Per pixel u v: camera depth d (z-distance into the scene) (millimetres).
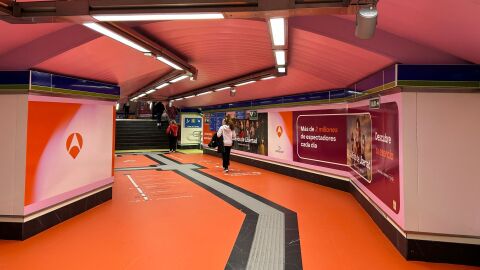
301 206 6406
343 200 6879
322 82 7387
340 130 7773
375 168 5262
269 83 9406
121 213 5836
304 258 3955
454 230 3854
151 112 27328
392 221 4410
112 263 3771
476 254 3803
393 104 4289
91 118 6062
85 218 5512
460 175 3844
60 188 5250
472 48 3223
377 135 5121
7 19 2953
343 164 7742
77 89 5578
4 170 4543
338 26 4105
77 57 4773
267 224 5258
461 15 2584
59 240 4496
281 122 10352
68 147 5434
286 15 2748
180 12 2721
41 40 4473
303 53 5473
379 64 4398
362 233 4855
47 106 4945
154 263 3775
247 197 7168
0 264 3734
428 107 3910
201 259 3893
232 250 4180
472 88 3789
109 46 4871
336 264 3795
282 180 9297
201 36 4961
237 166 12508
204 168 11922
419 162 3934
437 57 3855
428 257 3912
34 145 4703
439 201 3891
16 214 4512
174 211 5996
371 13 2461
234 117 14000
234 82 9297
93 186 6199
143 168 11914
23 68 4535
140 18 2875
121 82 6902
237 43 5332
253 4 2650
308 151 9039
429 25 3100
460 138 3840
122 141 20578
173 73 7957
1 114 4570
